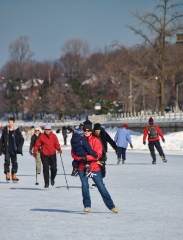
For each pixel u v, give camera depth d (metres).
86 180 23.91
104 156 33.00
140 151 90.00
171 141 97.06
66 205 27.03
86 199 23.98
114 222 21.95
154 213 24.30
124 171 48.56
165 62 142.88
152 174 45.19
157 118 135.00
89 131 23.80
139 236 19.06
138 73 144.62
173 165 55.88
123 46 142.25
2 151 39.25
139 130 142.00
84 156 23.55
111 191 32.91
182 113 127.88
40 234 19.56
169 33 137.88
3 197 30.47
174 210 25.19
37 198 29.91
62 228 20.70
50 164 35.38
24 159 71.81
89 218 22.95
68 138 145.88
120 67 143.88
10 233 19.78
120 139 57.84
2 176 45.69
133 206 26.50
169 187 35.09
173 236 19.03
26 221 22.34
